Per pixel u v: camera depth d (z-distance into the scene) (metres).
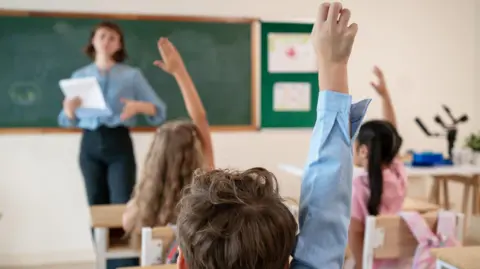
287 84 4.27
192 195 0.74
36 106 3.85
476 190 3.94
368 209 2.08
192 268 0.71
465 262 1.44
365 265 1.85
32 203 3.91
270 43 4.21
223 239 0.67
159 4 3.99
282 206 0.72
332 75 0.74
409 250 1.86
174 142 1.90
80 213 4.00
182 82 1.99
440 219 1.82
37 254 3.95
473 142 3.95
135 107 3.41
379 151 2.09
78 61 3.88
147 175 1.92
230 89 4.18
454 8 4.54
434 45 4.52
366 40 4.38
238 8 4.13
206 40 4.10
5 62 3.77
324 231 0.72
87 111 3.27
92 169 3.46
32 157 3.88
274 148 4.30
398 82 4.48
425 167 3.66
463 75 4.61
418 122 4.08
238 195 0.71
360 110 0.76
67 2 3.83
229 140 4.21
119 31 3.62
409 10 4.45
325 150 0.74
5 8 3.74
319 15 0.75
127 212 2.01
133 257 2.13
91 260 4.04
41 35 3.81
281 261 0.70
